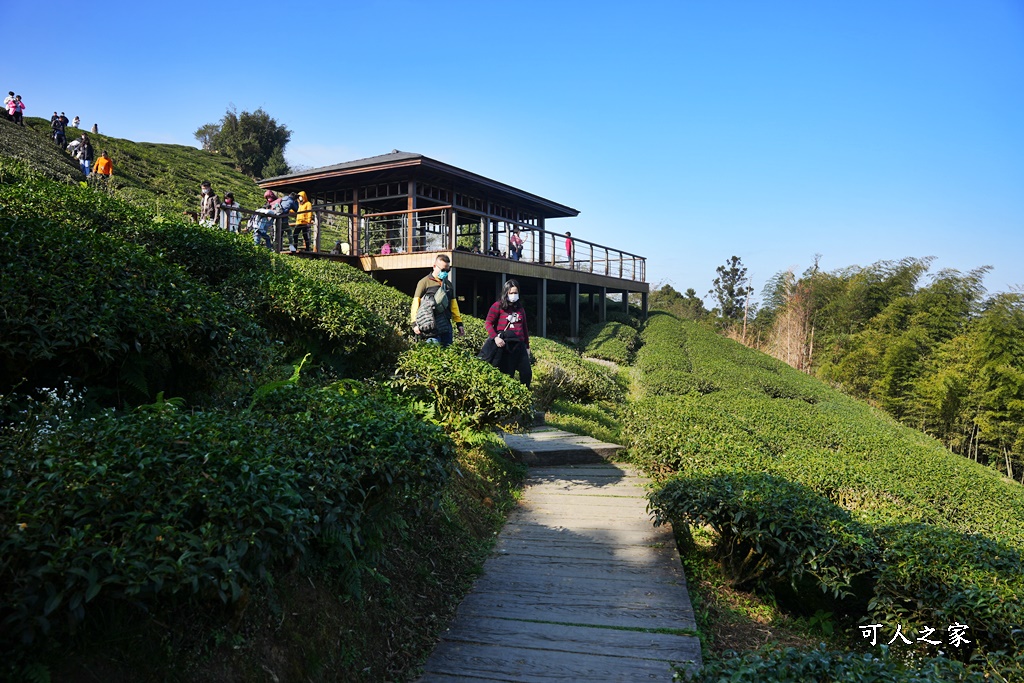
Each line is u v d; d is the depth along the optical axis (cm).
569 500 671
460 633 412
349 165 2116
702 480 550
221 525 258
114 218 753
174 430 305
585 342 2486
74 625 227
